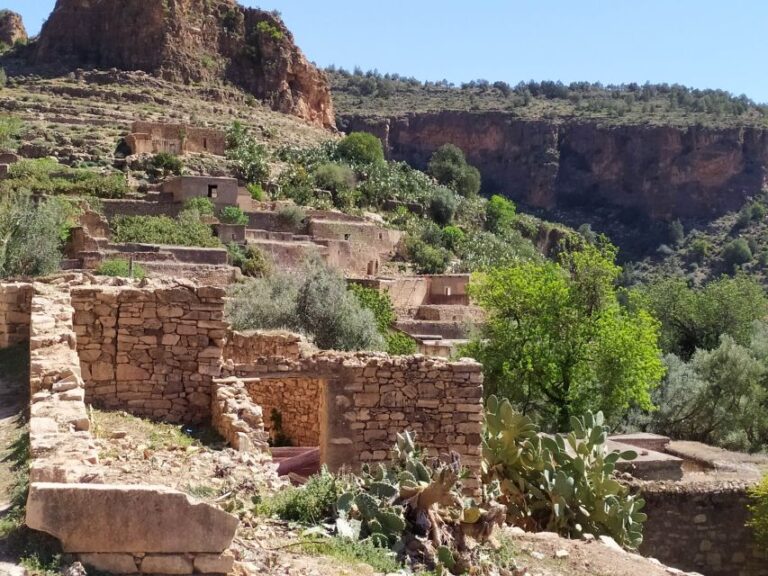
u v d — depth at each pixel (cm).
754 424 3981
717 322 5731
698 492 2002
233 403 1348
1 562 671
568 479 1521
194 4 17175
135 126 10288
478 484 1538
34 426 905
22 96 13012
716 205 18988
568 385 3206
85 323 1408
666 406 3953
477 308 5850
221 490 993
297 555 865
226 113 15138
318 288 3341
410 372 1548
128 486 721
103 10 16088
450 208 12300
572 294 3278
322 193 10875
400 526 993
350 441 1519
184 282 1510
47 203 4981
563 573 1153
